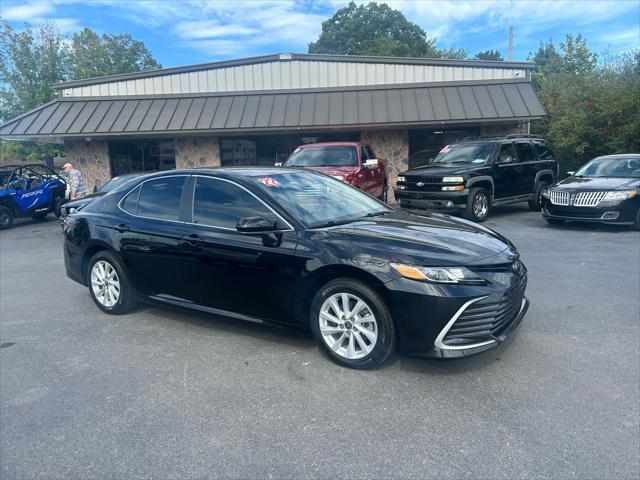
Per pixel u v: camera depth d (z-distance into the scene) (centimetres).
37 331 483
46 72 3525
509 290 352
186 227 448
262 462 262
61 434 296
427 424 292
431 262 342
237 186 434
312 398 328
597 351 391
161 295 479
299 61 1672
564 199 983
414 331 339
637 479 237
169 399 334
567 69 3014
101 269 523
